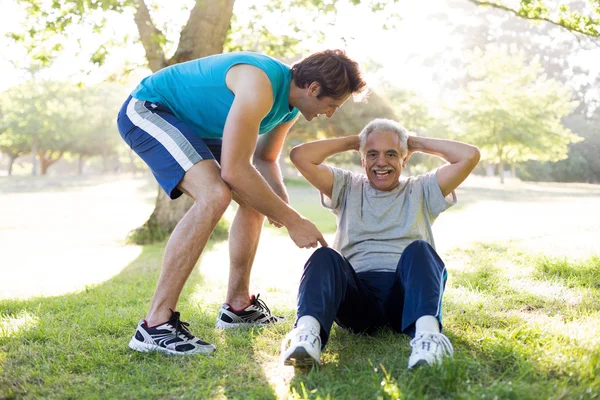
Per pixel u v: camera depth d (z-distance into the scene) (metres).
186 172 2.52
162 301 2.53
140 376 2.23
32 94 43.66
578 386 1.88
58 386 2.19
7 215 17.08
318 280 2.29
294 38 10.09
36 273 7.00
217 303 3.82
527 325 2.62
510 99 30.05
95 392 2.11
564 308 3.07
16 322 3.29
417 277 2.30
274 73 2.55
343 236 2.87
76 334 2.91
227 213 11.06
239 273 3.06
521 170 44.47
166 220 10.49
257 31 9.98
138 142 2.62
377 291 2.68
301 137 25.06
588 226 7.57
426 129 30.30
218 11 9.05
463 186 29.30
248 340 2.71
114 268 7.16
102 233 12.33
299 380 2.11
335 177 2.91
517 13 7.76
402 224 2.79
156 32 9.19
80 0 8.12
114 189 30.03
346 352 2.47
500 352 2.25
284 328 2.94
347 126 24.03
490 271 4.31
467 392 1.86
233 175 2.44
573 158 44.12
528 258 4.79
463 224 10.35
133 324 3.12
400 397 1.83
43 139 47.25
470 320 2.84
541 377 2.00
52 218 16.03
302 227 2.54
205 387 2.13
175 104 2.68
